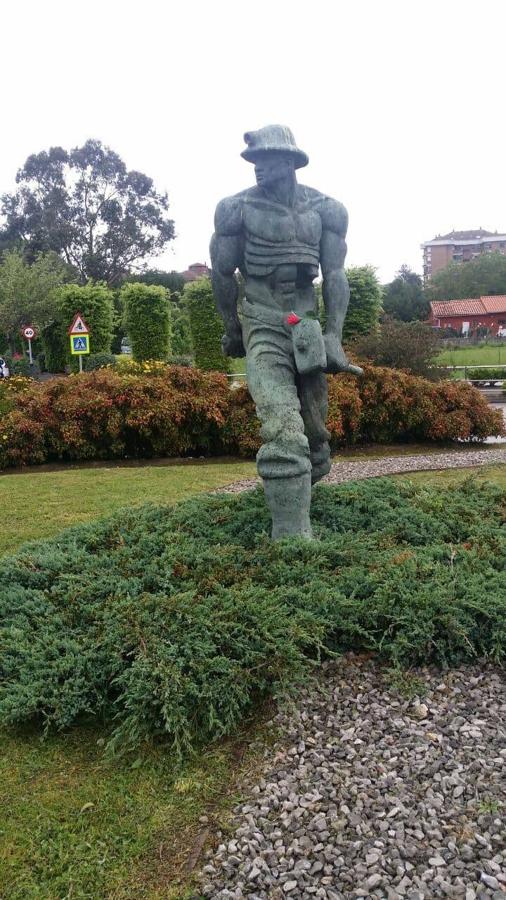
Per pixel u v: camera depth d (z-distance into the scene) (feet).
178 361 78.95
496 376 82.99
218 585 13.15
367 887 7.27
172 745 10.07
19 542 20.22
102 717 11.09
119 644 11.39
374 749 9.75
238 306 16.05
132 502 25.36
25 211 177.99
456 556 14.78
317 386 15.81
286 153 14.39
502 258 242.99
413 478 30.12
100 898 7.57
